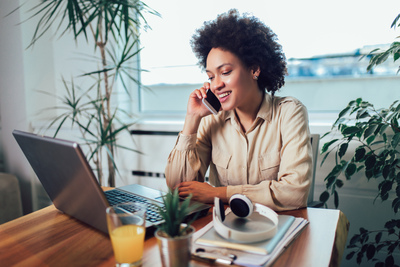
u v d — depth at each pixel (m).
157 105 2.64
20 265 0.74
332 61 2.07
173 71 2.53
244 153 1.35
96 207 0.81
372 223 1.84
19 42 2.46
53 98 2.69
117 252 0.69
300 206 1.07
